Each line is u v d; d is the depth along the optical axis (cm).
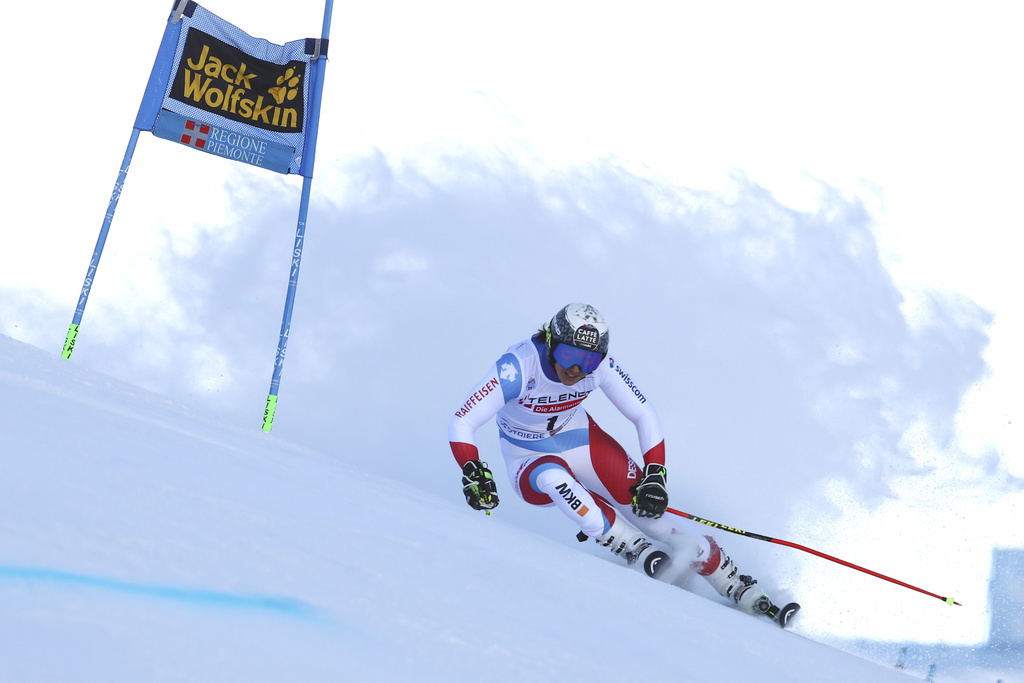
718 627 268
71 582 101
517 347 546
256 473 233
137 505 142
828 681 228
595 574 298
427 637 129
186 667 89
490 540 285
